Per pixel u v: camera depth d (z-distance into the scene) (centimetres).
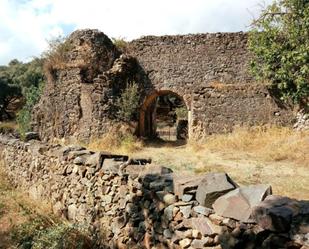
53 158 700
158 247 405
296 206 282
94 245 511
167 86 1736
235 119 1479
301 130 1361
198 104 1512
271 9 1032
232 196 326
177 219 376
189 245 357
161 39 1747
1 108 3684
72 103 1614
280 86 1012
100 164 543
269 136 1334
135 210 454
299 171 880
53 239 493
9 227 586
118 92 1600
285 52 969
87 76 1633
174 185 393
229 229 313
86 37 1680
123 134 1502
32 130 1816
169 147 1464
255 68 1316
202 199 349
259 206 290
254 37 1105
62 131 1644
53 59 1720
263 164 983
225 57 1680
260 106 1460
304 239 255
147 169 464
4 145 1100
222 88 1499
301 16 948
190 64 1717
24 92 3450
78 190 591
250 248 292
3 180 959
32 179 803
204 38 1706
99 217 525
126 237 462
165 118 2878
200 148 1337
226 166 960
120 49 1791
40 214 643
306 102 1298
